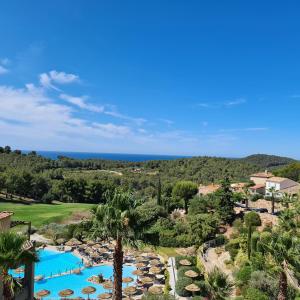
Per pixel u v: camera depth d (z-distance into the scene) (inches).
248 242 1699.1
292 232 1572.3
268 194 3671.3
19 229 2637.8
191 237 2374.5
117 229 788.6
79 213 3336.6
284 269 998.4
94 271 1958.7
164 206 3115.2
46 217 3129.9
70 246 2405.3
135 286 1647.4
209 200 2898.6
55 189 4837.6
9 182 4458.7
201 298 1317.7
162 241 2372.0
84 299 1478.8
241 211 2819.9
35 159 7445.9
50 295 1582.2
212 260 1930.4
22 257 695.7
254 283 1283.2
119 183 5723.4
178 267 1855.3
